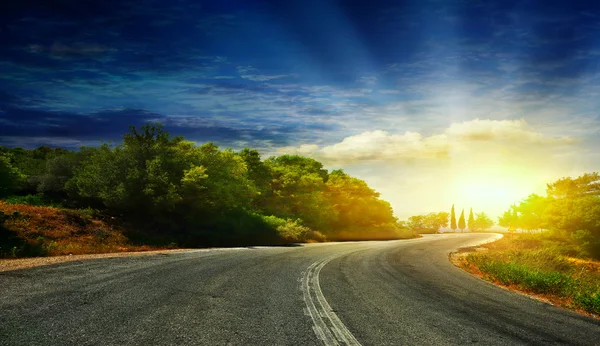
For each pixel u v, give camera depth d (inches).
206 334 181.2
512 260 671.1
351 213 1966.0
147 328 184.7
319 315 231.5
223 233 879.1
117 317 200.7
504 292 391.5
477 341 197.8
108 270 354.6
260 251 669.9
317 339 183.5
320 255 661.3
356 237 1786.4
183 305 235.6
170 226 810.2
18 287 261.1
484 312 276.5
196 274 358.6
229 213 1000.9
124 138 829.8
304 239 1162.0
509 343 198.4
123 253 540.7
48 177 914.7
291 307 248.7
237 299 262.5
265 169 1437.0
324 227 1635.1
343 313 242.1
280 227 1074.7
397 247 1086.4
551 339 213.2
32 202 836.0
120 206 762.8
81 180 791.7
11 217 557.6
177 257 496.4
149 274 343.3
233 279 343.9
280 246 862.5
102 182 765.9
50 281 287.6
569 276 508.1
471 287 411.2
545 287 425.7
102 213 756.6
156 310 219.5
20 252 457.7
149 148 828.0
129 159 790.5
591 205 1354.6
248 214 1078.4
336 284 360.2
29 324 181.2
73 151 989.8
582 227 1323.8
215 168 926.4
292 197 1464.1
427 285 400.2
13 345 153.4
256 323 205.5
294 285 335.3
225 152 992.9
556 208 1455.5
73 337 166.6
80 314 202.5
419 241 1611.7
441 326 224.7
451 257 880.3
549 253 758.5
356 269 497.4
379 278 426.6
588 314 318.3
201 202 828.0
